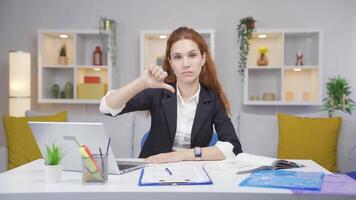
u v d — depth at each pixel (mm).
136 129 2961
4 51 4117
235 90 3998
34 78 4098
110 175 1109
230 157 1428
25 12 4098
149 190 885
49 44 3939
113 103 1383
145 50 3822
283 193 865
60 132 1133
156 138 1676
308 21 3936
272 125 2939
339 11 3906
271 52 3928
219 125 1657
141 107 1682
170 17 4031
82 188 925
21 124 2822
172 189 894
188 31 1588
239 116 3039
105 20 3770
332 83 3580
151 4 4039
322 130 2723
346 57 3904
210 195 868
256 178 1020
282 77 3695
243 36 3686
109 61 3762
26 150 2764
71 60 4008
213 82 1749
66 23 4078
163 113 1665
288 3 3945
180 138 1655
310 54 3891
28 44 4098
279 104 3689
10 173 1163
